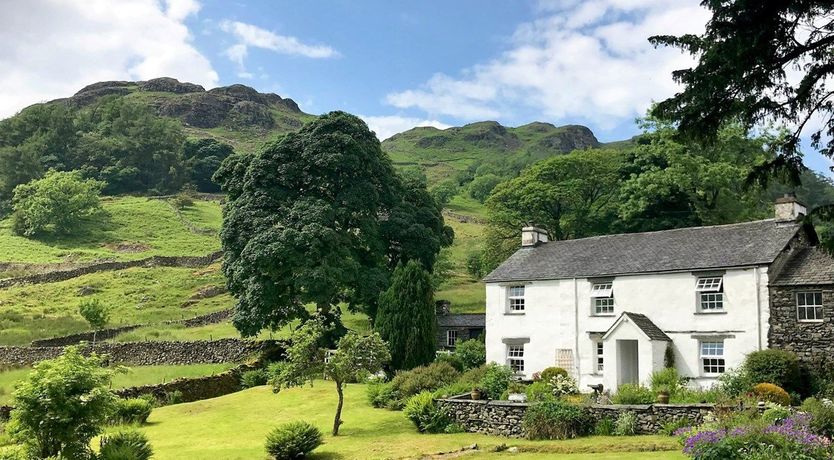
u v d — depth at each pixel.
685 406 22.91
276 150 50.44
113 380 39.22
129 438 21.31
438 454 22.69
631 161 61.12
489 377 31.23
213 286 73.50
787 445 16.27
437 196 130.25
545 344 37.12
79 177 118.25
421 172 192.38
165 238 102.75
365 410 32.00
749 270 31.12
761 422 17.80
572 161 61.88
